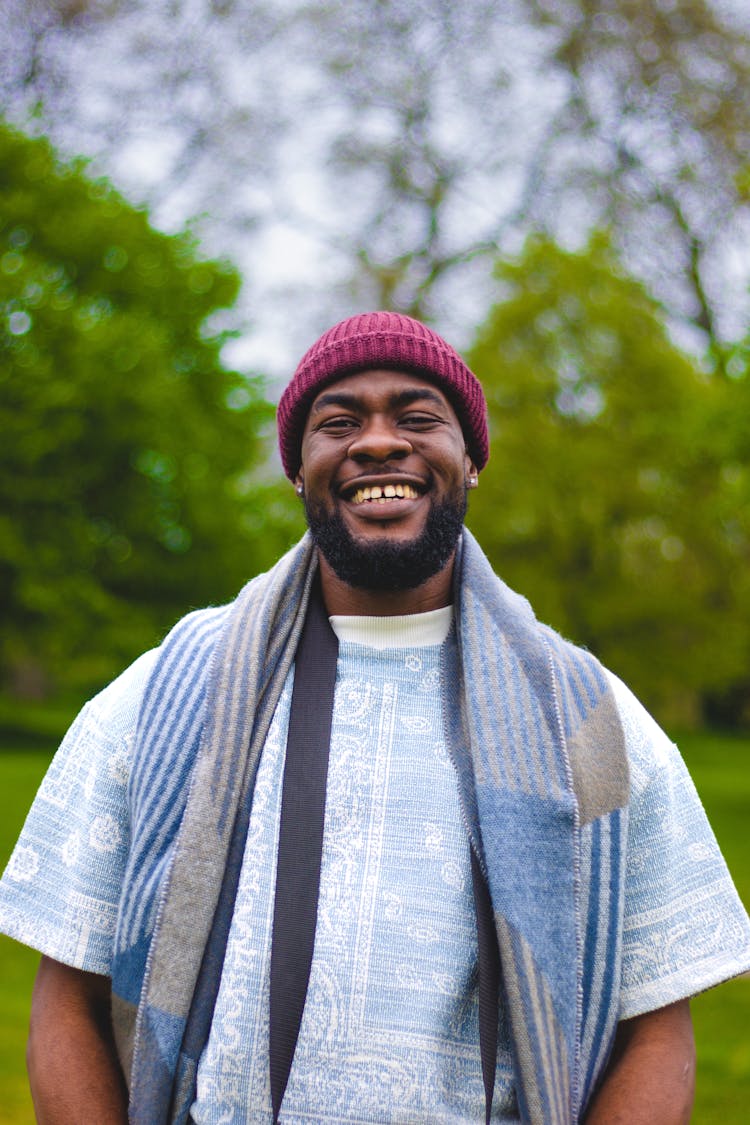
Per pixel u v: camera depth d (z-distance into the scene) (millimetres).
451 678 1605
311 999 1428
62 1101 1479
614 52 18594
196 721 1552
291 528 22266
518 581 20031
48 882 1576
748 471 12641
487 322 20016
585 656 1658
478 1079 1440
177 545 21125
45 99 20359
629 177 19312
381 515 1613
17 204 19406
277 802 1514
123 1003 1484
